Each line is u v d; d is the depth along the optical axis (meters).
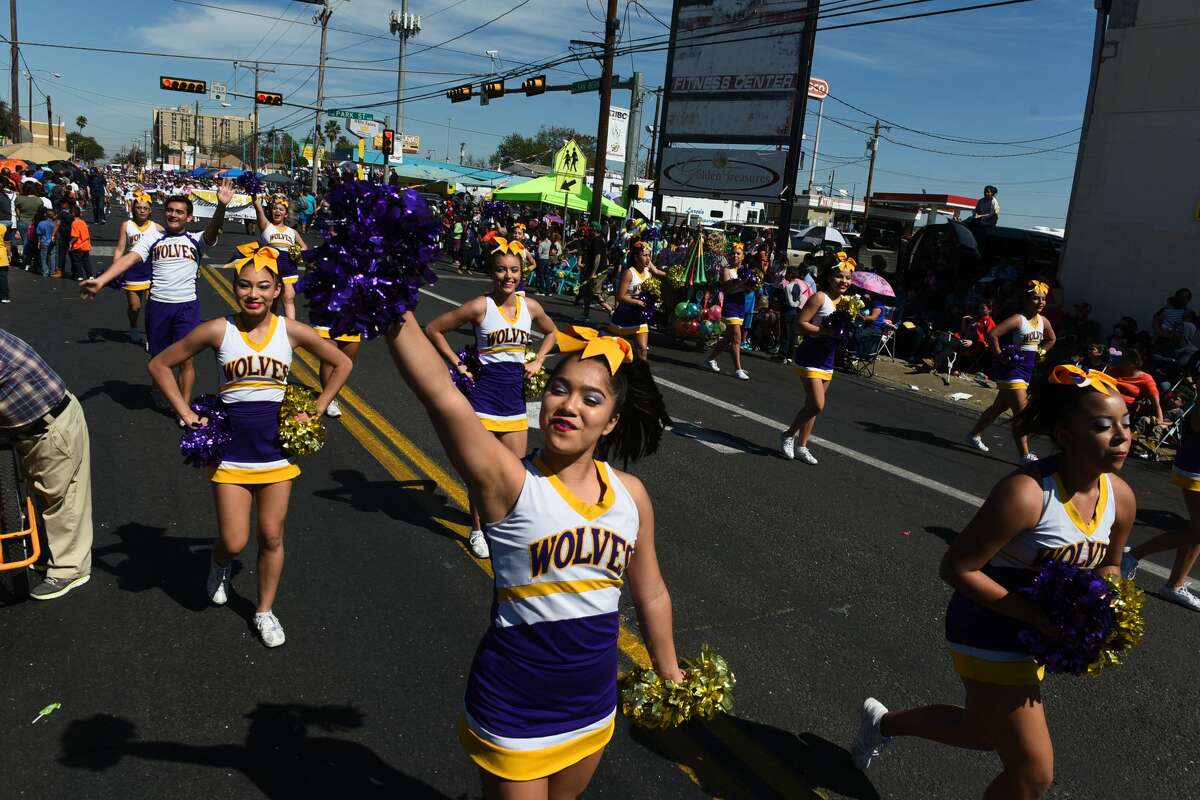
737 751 3.55
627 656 4.20
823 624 4.78
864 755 3.42
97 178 31.44
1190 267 13.55
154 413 7.88
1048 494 2.62
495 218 22.98
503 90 27.11
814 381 7.81
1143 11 13.78
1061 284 15.12
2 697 3.53
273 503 3.99
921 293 16.61
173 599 4.46
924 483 7.82
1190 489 5.29
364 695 3.73
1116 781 3.59
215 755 3.26
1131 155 14.13
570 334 2.18
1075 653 2.54
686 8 21.55
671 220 35.19
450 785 3.20
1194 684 4.48
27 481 4.33
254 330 3.89
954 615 2.84
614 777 3.32
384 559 5.13
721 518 6.37
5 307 12.88
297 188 49.88
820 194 42.19
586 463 2.20
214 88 34.16
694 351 14.78
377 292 1.80
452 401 1.98
